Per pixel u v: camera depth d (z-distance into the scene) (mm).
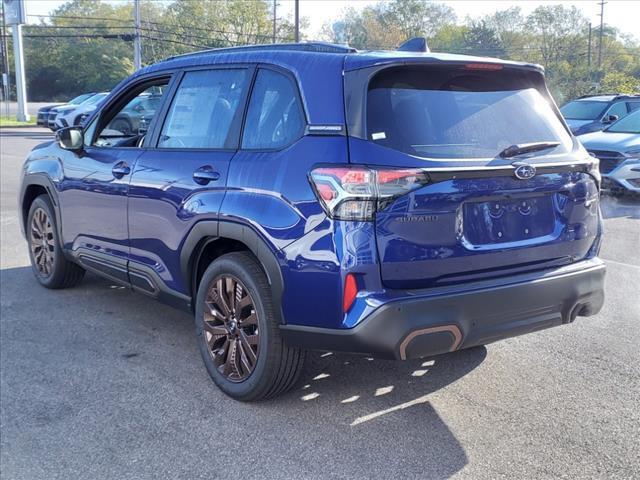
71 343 4762
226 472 3119
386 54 3461
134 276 4691
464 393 3912
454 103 3480
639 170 10531
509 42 80375
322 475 3078
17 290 6070
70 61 88250
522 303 3445
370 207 3107
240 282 3695
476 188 3289
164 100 4594
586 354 4488
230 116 3994
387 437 3412
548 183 3551
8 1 37594
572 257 3762
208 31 77875
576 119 15781
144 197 4418
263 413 3689
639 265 6863
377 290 3146
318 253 3217
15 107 60188
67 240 5512
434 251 3221
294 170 3375
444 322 3209
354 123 3242
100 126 5254
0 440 3436
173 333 4973
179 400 3857
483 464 3146
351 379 4113
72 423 3602
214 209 3777
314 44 3785
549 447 3291
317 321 3287
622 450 3258
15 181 13227
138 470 3148
